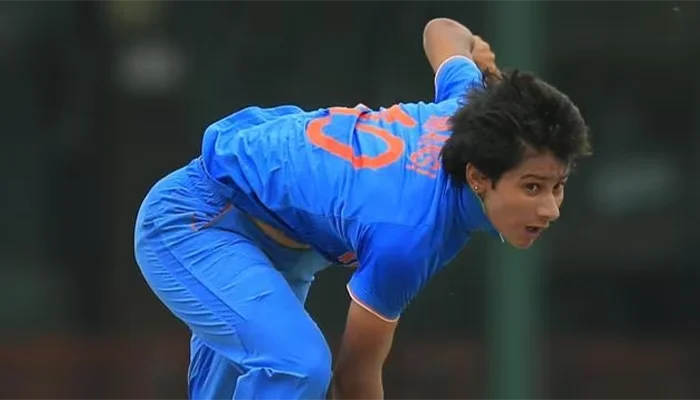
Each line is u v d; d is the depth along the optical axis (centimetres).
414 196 1059
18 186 2247
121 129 2233
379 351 1120
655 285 2259
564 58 2222
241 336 1106
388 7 2202
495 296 2225
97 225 2248
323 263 1225
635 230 2261
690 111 2242
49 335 2261
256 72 2216
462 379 2233
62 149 2242
